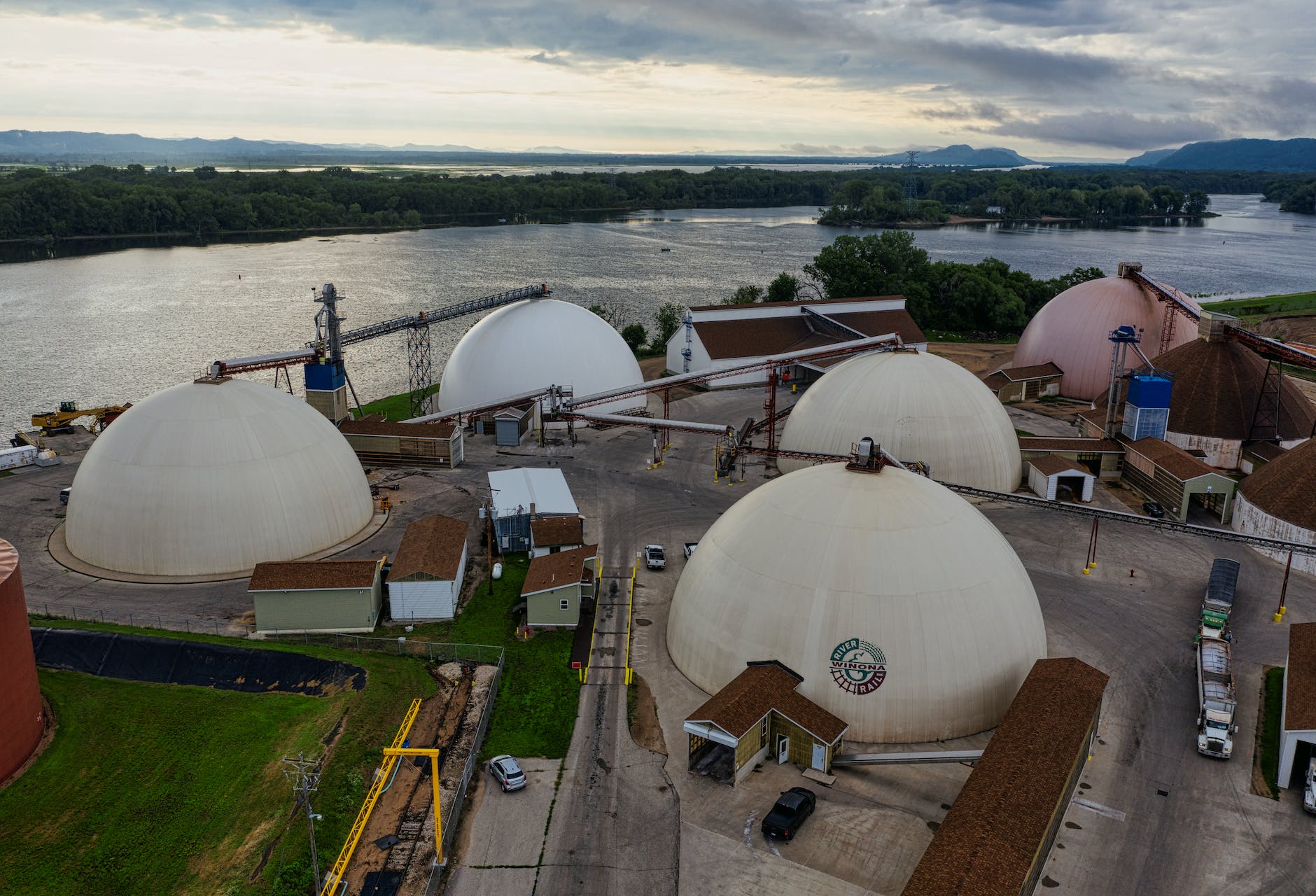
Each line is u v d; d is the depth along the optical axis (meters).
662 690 51.41
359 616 57.69
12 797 41.81
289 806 41.16
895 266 171.50
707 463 92.19
